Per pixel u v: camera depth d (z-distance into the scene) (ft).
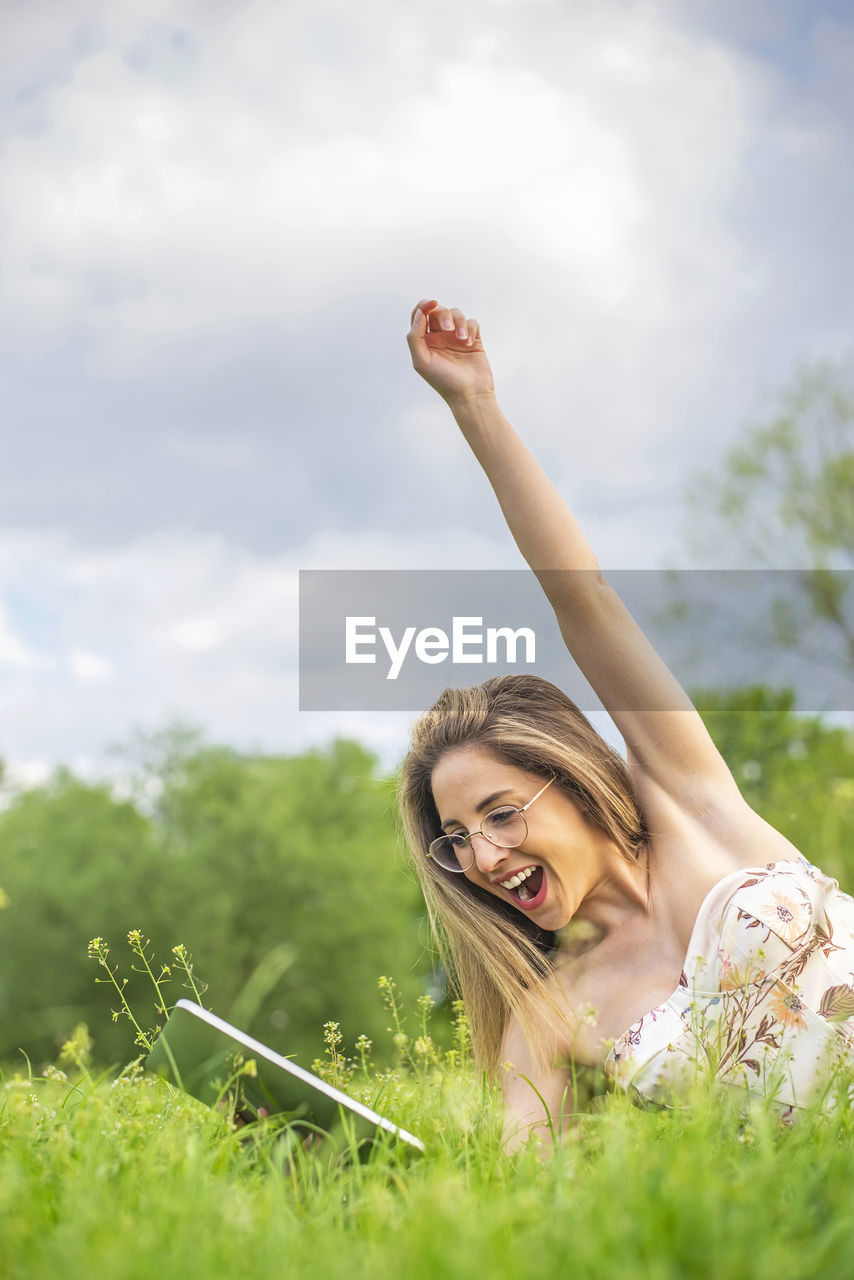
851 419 57.67
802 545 56.75
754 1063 6.47
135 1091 6.18
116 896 85.15
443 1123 6.29
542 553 7.97
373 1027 84.33
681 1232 3.40
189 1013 5.43
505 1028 7.75
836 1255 3.50
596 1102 6.82
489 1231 3.58
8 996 83.10
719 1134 5.04
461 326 8.47
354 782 100.37
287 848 89.40
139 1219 3.86
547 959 7.59
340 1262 3.58
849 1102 5.37
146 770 100.07
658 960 7.29
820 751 39.01
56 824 93.71
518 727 7.45
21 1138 5.26
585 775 7.39
